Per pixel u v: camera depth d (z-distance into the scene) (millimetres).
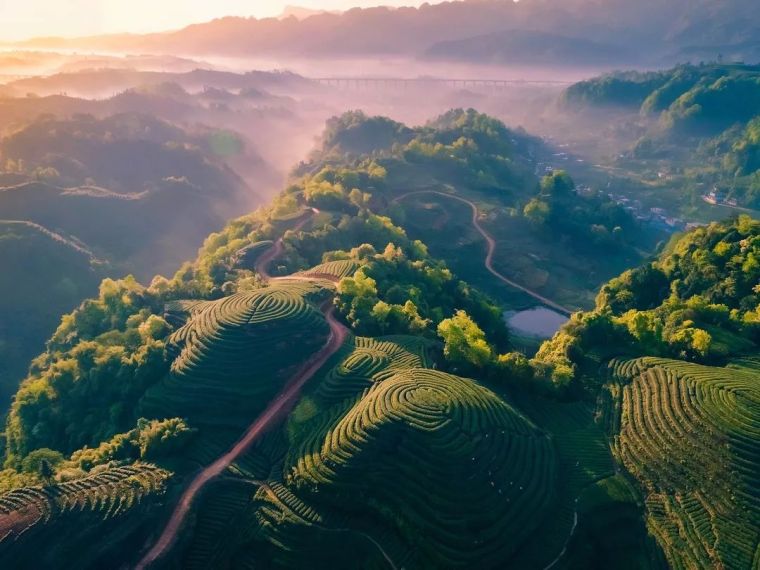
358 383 101688
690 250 157625
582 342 120688
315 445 89125
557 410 104875
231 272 163250
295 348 113562
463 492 78625
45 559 74062
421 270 165625
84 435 112688
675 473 86312
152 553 77500
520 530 76875
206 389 105688
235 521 82812
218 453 94188
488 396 97125
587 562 76750
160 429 94875
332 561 76125
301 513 80688
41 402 125938
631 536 80188
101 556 76062
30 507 79312
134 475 87438
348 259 164500
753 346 116688
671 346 117125
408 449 83500
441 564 72438
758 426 88375
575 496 84500
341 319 129375
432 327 132125
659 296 155500
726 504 80312
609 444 94875
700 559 74750
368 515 79438
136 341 130625
